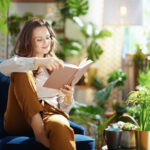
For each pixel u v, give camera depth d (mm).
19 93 1852
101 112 4207
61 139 1743
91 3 5879
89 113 3982
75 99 5672
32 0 5852
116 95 5516
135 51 5488
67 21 5938
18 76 1862
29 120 1846
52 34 2221
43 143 1835
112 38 5797
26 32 2107
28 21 2158
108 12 5070
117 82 4695
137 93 2178
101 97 4102
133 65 5324
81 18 5891
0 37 5691
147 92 2162
